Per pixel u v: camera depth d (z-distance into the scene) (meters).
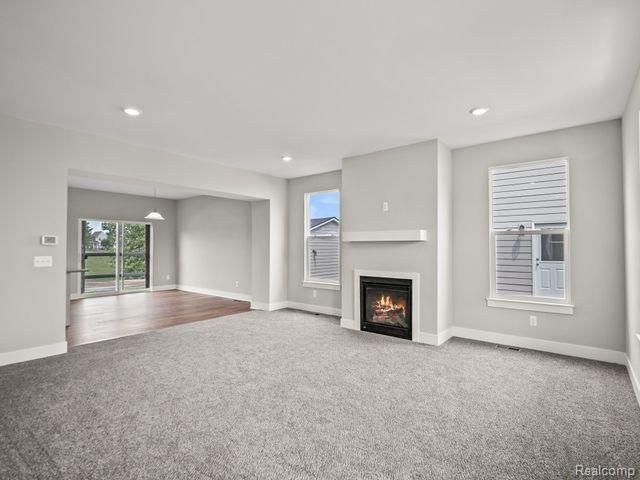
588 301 3.61
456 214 4.46
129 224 8.68
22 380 3.02
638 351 2.65
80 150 3.89
